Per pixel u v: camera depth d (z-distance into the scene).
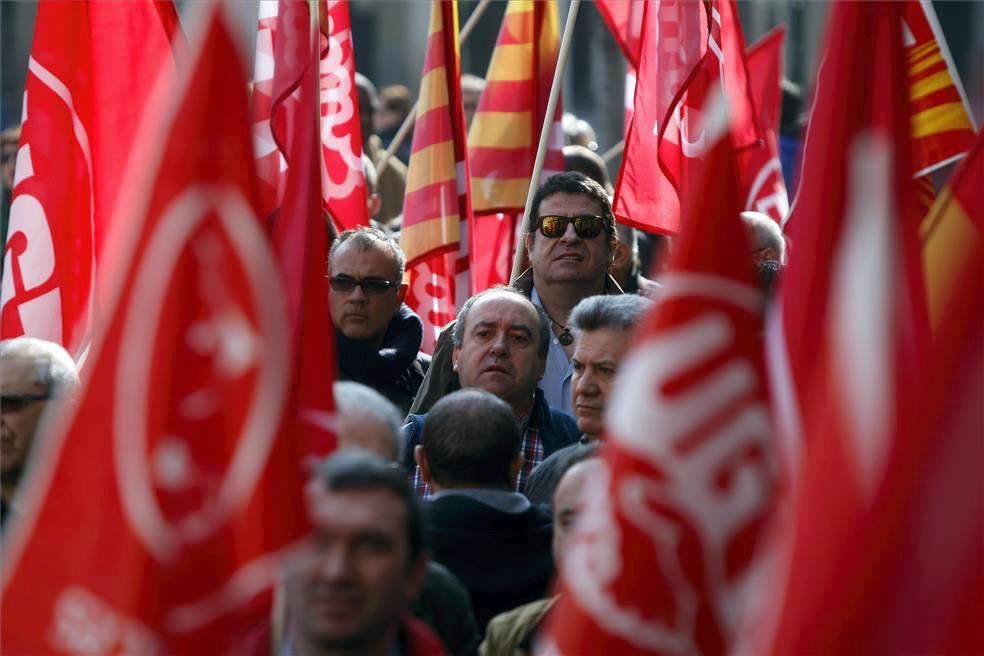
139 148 11.51
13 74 58.59
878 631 9.69
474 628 14.32
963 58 53.12
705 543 10.76
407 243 24.64
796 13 54.38
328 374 14.59
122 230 11.42
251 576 10.77
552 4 25.94
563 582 11.20
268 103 23.33
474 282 25.92
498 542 15.34
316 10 16.50
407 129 27.09
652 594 10.77
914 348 11.41
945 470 9.73
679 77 22.20
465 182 24.73
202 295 10.90
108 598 10.76
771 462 10.87
